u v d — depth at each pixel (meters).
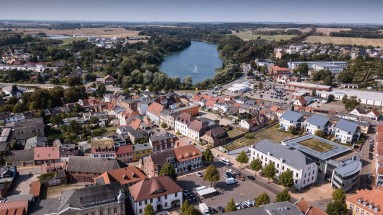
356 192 129.12
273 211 104.75
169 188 126.56
